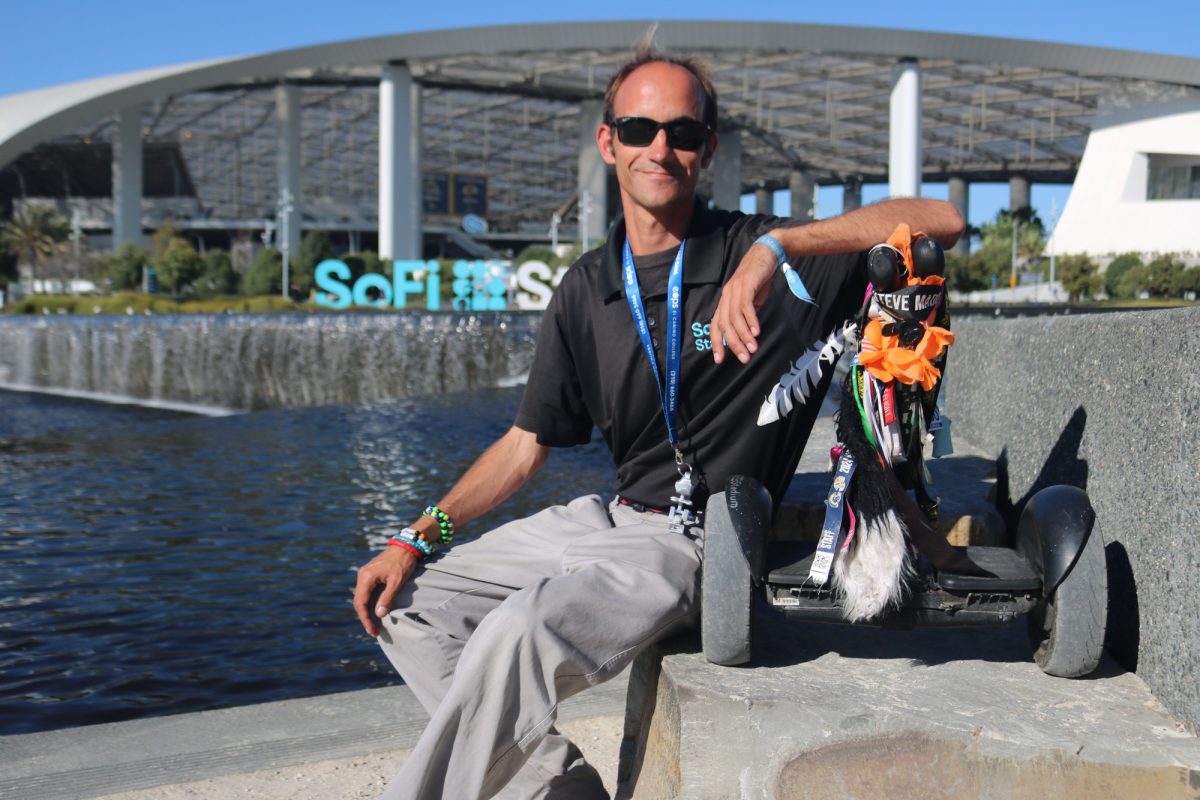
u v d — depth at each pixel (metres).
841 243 1.83
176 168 98.31
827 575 1.83
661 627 1.90
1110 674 1.97
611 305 2.06
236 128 87.94
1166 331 1.88
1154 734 1.71
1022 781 1.68
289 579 5.80
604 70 70.75
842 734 1.76
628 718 2.23
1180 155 66.94
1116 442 2.14
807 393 1.91
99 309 56.28
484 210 103.81
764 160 93.06
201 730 2.65
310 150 97.56
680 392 2.02
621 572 1.85
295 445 10.86
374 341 22.45
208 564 6.12
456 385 21.91
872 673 1.96
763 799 1.78
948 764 1.73
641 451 2.12
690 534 2.01
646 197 1.99
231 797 2.27
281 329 23.38
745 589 1.87
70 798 2.27
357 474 9.08
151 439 11.40
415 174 69.88
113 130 82.62
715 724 1.83
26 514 7.49
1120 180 66.50
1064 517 1.84
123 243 73.12
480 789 1.69
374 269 61.97
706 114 2.04
